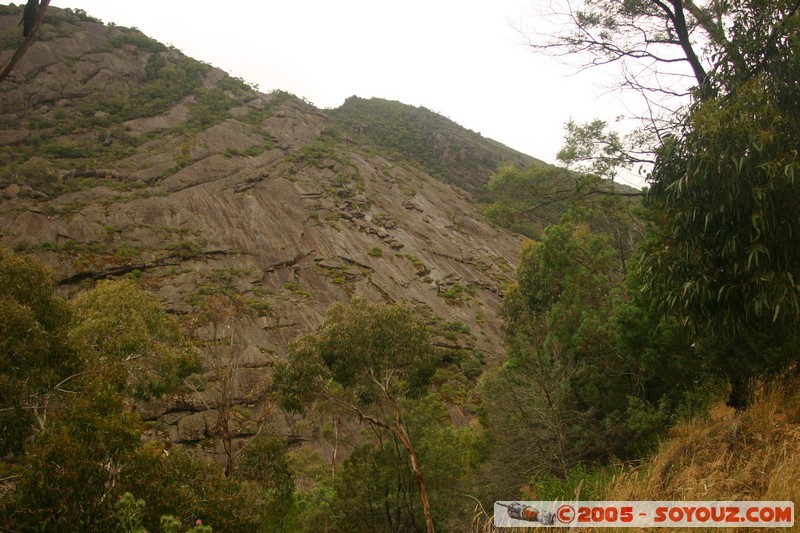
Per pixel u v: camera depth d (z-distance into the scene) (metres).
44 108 80.88
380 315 15.08
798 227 6.76
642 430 11.80
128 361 17.66
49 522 7.15
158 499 8.39
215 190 71.00
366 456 16.52
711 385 11.46
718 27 10.49
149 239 57.53
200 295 48.84
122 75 94.19
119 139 77.88
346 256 66.94
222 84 107.00
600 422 13.63
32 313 10.43
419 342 15.21
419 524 15.30
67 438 7.66
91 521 7.40
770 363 8.77
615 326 13.79
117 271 51.09
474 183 118.94
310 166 87.62
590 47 12.58
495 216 17.52
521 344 18.23
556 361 15.32
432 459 16.02
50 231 54.34
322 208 75.69
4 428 9.61
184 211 64.50
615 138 14.35
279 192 75.19
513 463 14.70
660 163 9.01
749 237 7.12
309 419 25.48
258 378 35.44
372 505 15.77
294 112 107.56
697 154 7.55
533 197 16.67
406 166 110.19
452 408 41.25
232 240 62.34
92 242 54.16
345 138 109.94
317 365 14.65
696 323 8.32
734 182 7.08
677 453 7.20
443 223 88.81
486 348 57.16
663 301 8.64
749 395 8.50
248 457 18.03
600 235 19.48
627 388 14.24
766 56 8.37
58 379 10.41
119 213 59.94
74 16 103.31
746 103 7.33
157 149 77.56
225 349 27.84
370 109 156.12
